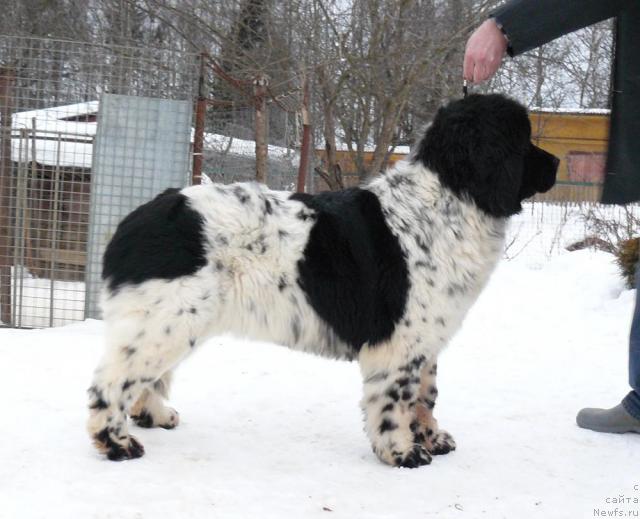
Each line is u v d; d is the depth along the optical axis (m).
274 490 2.00
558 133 11.02
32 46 4.08
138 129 3.87
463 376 3.04
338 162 7.21
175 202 2.18
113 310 2.16
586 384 2.95
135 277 2.13
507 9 2.17
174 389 2.74
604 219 7.17
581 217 7.45
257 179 4.52
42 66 3.95
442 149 2.22
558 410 2.66
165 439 2.30
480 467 2.20
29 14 9.05
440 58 6.68
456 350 3.45
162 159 3.89
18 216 3.77
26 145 3.78
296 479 2.07
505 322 4.00
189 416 2.50
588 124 10.89
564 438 2.42
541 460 2.25
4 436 2.25
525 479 2.12
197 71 3.96
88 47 4.38
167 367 2.16
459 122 2.21
